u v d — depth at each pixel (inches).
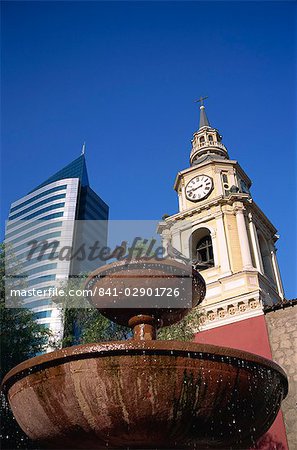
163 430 238.2
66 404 234.8
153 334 327.6
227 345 896.9
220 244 1086.4
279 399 287.3
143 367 230.2
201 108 1643.7
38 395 242.8
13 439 569.9
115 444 250.2
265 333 869.8
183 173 1325.0
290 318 865.5
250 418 260.1
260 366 260.1
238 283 992.9
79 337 746.2
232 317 935.7
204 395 236.8
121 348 231.0
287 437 729.0
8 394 273.1
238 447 287.3
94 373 229.8
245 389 249.3
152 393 229.3
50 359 237.1
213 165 1291.8
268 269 1196.5
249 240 1118.4
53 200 4074.8
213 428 248.2
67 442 254.8
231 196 1148.5
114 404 228.5
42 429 251.3
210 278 1048.8
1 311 682.2
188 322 721.0
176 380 231.9
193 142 1544.0
